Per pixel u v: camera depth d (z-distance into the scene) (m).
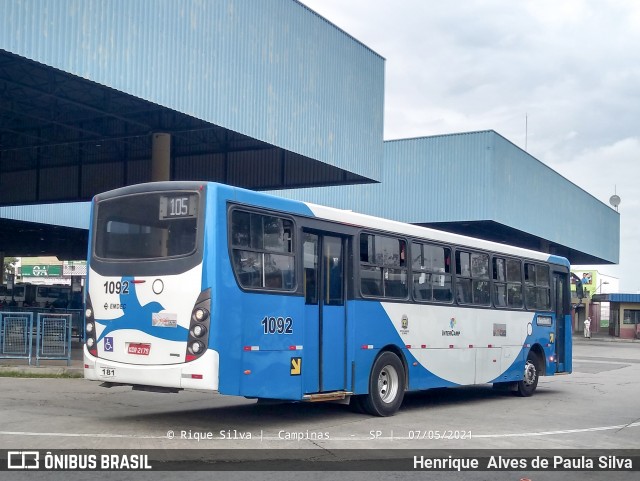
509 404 15.98
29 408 12.45
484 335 15.85
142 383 10.30
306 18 22.39
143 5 17.17
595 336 67.00
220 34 19.31
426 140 40.50
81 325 23.00
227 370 10.03
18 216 39.66
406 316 13.62
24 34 14.47
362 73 24.86
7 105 22.56
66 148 28.92
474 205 38.88
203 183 10.31
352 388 12.29
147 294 10.46
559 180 48.41
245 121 20.02
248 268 10.53
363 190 41.81
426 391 18.44
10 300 41.75
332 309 12.13
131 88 16.83
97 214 11.31
